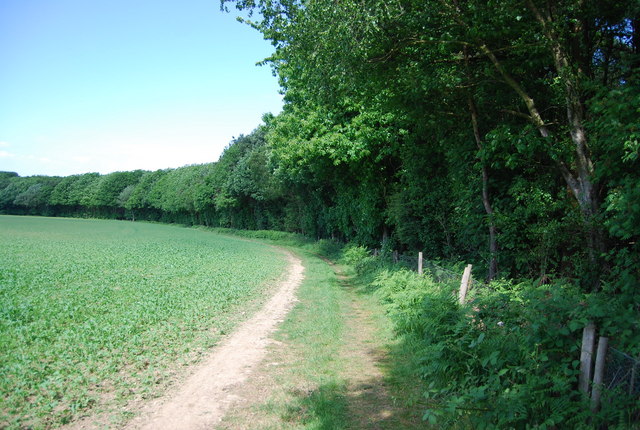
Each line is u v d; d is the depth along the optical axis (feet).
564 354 18.44
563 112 38.09
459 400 17.40
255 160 156.56
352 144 71.10
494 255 39.81
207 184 237.86
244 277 63.82
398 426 19.38
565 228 31.37
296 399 22.09
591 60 36.04
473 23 33.91
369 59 38.73
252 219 200.23
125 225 274.57
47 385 21.65
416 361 26.58
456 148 46.34
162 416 19.92
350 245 100.12
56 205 433.07
